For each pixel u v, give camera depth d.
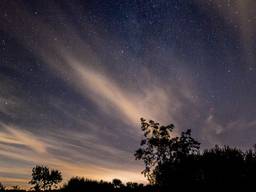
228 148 19.47
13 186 46.06
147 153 25.59
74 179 35.56
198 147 25.11
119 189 34.22
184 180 20.64
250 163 17.67
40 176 45.09
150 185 27.56
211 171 18.67
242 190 17.20
